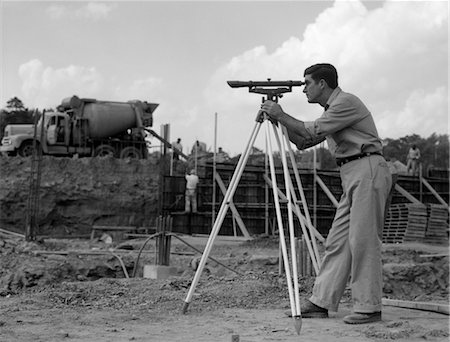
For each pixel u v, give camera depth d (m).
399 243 20.28
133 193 23.97
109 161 24.27
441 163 55.91
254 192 22.34
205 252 5.36
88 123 24.86
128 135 26.09
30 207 17.38
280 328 4.55
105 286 6.97
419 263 11.10
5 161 23.84
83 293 6.46
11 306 5.65
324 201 22.73
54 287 7.29
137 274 12.48
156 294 6.42
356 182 4.92
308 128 5.05
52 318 4.94
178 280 7.30
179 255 14.57
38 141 24.69
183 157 25.06
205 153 27.20
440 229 21.84
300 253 8.01
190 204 22.08
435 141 60.38
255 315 5.21
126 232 22.64
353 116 4.97
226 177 22.62
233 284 6.92
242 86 5.40
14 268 10.96
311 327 4.62
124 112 25.31
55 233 23.05
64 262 11.58
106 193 23.77
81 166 24.02
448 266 11.40
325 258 5.18
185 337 4.15
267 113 5.20
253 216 22.22
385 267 10.34
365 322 4.78
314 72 5.21
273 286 6.83
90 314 5.19
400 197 24.44
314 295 5.16
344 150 5.07
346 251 5.07
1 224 23.12
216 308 5.64
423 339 4.18
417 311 5.66
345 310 5.60
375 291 4.84
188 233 21.94
